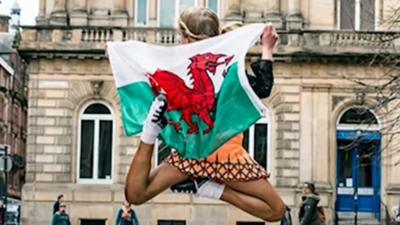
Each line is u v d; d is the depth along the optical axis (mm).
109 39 48344
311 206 24781
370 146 46812
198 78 5629
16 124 102000
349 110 47719
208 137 5648
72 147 47906
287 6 49031
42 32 48281
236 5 49094
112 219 47188
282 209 5809
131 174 5684
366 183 47875
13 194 95312
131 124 5777
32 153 47844
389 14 46750
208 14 5957
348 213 47656
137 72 5785
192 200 46719
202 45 5730
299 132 47562
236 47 5742
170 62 5762
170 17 49812
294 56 47375
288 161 47344
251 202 5770
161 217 46719
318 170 47312
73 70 48219
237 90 5578
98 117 48125
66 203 47281
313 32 47875
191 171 5742
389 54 43031
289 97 47688
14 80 98625
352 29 48375
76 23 48781
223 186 5801
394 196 47188
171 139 5699
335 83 47594
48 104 48125
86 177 47938
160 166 5816
